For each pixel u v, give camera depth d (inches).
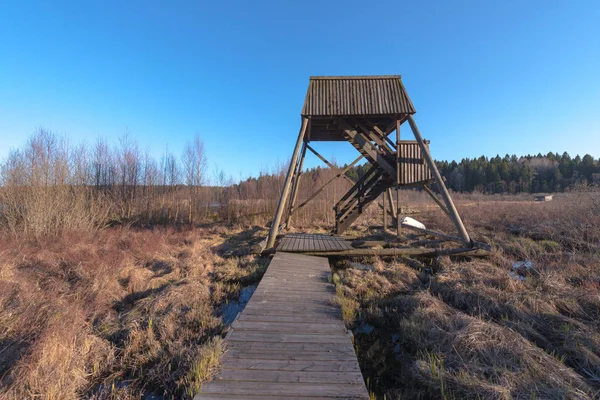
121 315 203.8
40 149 554.3
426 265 310.8
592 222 398.3
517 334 146.1
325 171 858.8
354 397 99.9
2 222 493.7
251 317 168.2
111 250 379.2
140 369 145.3
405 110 315.6
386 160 365.4
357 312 199.5
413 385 127.6
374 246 398.3
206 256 369.1
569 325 160.6
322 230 604.1
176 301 216.5
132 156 853.8
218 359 122.7
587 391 109.0
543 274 242.8
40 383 121.0
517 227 511.8
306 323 161.0
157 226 650.8
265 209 812.6
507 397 104.8
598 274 244.7
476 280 238.1
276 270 263.3
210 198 858.8
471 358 132.4
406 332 168.6
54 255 350.6
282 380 109.0
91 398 124.8
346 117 335.3
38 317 185.0
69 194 601.9
